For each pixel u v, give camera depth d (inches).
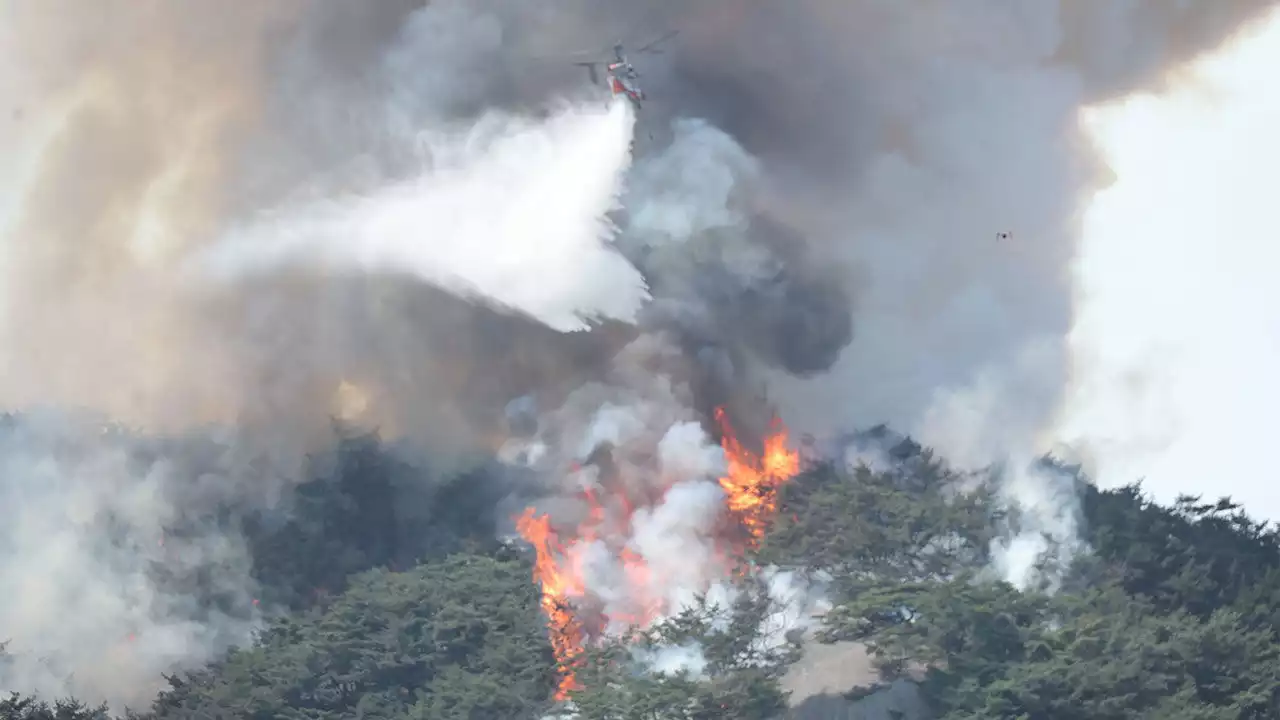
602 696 7519.7
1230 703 7460.6
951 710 7391.7
